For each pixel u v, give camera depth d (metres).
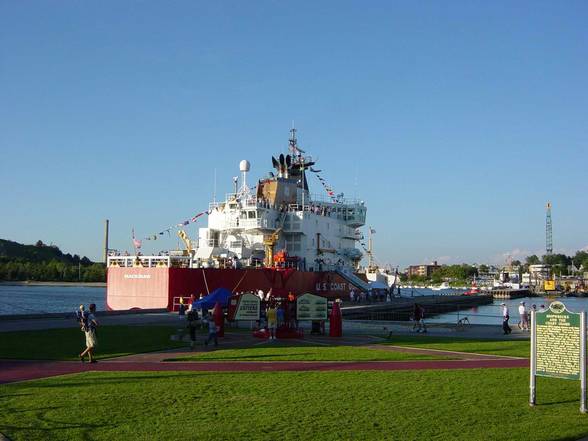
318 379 19.50
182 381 19.00
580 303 138.00
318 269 72.81
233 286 58.78
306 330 39.25
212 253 63.16
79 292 172.62
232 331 38.12
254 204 68.25
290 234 72.31
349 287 77.56
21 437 12.30
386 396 16.64
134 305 57.62
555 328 15.77
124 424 13.40
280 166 77.25
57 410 14.65
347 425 13.45
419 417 14.23
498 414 14.64
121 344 28.81
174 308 55.41
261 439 12.30
